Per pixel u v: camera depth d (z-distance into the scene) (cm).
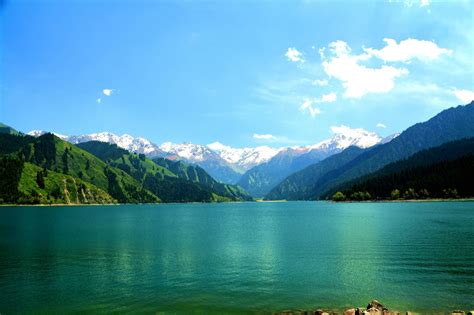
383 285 4153
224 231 10712
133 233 10075
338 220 14200
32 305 3547
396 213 16938
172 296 3809
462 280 4328
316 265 5284
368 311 3047
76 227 12094
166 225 13362
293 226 12125
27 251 6681
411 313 3231
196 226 12800
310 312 3319
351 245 7112
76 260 5778
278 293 3903
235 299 3709
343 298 3706
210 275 4700
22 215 19100
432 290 3928
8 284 4278
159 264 5444
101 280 4453
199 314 3281
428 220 12462
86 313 3319
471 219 12444
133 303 3594
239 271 4931
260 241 8056
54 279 4519
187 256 6112
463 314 3122
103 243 7831
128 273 4831
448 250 6344
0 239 8631
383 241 7550
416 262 5388
